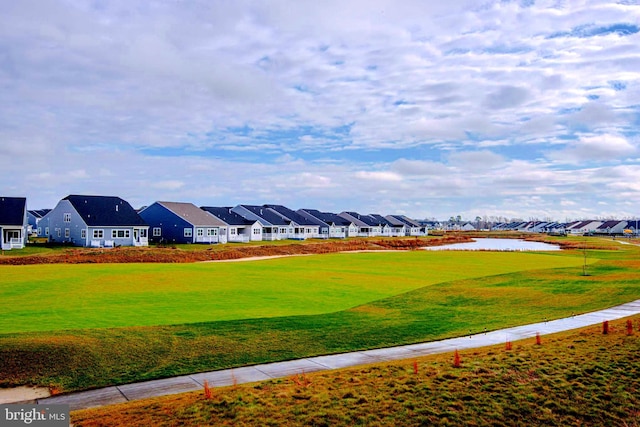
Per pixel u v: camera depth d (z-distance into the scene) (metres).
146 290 32.66
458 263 58.97
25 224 69.75
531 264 57.72
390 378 15.56
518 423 13.00
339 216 144.88
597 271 48.41
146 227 77.88
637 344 18.52
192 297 30.39
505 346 19.47
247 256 68.94
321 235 124.12
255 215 106.44
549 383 15.06
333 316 25.69
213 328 21.92
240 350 18.98
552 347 18.64
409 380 15.33
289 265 54.44
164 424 12.54
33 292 30.95
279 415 13.05
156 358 17.78
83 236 72.56
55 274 40.06
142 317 24.09
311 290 34.75
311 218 125.62
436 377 15.57
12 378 15.57
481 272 48.41
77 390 15.01
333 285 37.56
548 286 37.72
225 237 92.62
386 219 168.38
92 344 18.62
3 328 21.03
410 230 172.00
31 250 62.25
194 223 87.00
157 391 14.99
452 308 28.75
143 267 47.66
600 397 14.27
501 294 33.88
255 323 23.22
